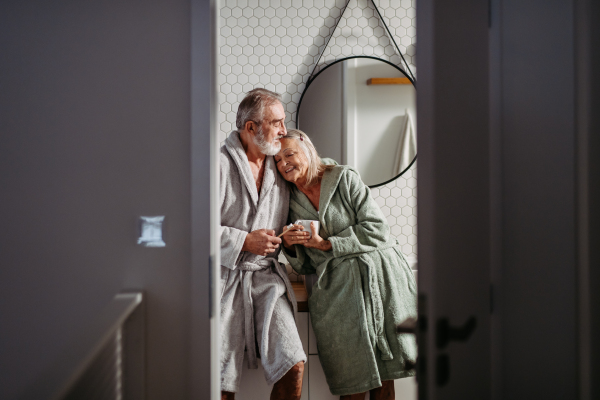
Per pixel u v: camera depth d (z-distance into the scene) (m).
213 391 0.83
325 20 1.95
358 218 1.62
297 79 1.94
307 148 1.62
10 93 0.80
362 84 1.96
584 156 0.74
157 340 0.82
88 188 0.81
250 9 1.92
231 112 1.91
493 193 0.77
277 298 1.45
